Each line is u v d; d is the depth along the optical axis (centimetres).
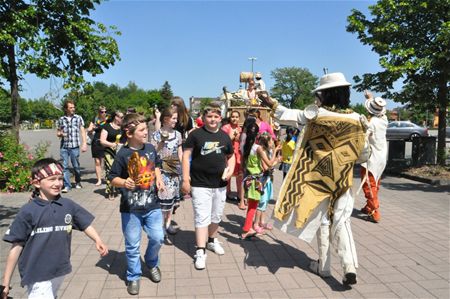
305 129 409
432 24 1053
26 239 274
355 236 563
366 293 383
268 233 578
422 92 1134
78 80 1041
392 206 759
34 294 275
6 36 856
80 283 399
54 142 2708
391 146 1231
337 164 391
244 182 543
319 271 421
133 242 380
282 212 404
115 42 1087
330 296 376
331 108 392
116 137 773
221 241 540
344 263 385
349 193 404
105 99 5906
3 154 901
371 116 637
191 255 485
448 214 695
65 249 286
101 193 848
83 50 1037
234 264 456
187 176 450
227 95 1056
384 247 516
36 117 6900
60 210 285
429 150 1204
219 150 452
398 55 1055
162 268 443
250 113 714
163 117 516
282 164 793
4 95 1000
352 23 1149
